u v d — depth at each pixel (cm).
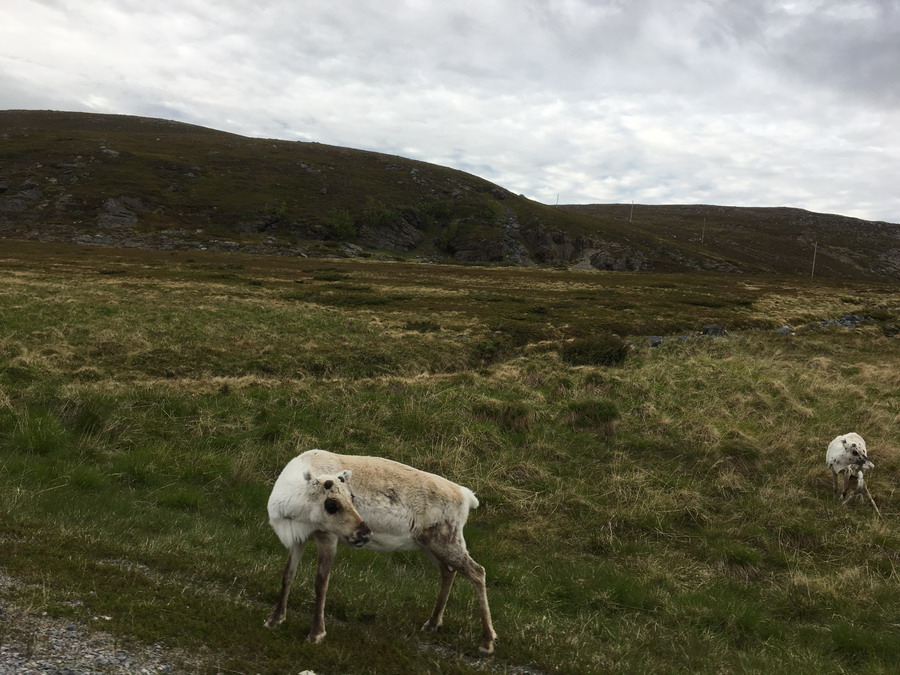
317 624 532
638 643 673
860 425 1504
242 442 1215
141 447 1148
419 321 3241
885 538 973
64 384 1428
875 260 14750
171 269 5647
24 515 736
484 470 1188
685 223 17575
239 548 798
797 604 804
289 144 15238
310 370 2061
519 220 12875
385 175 13875
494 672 529
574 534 998
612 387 1722
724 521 1046
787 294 5831
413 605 676
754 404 1631
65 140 11950
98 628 469
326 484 531
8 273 4259
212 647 477
